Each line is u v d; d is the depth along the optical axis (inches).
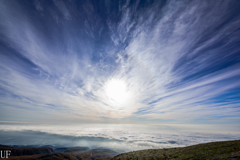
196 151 901.8
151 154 1234.0
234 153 616.4
